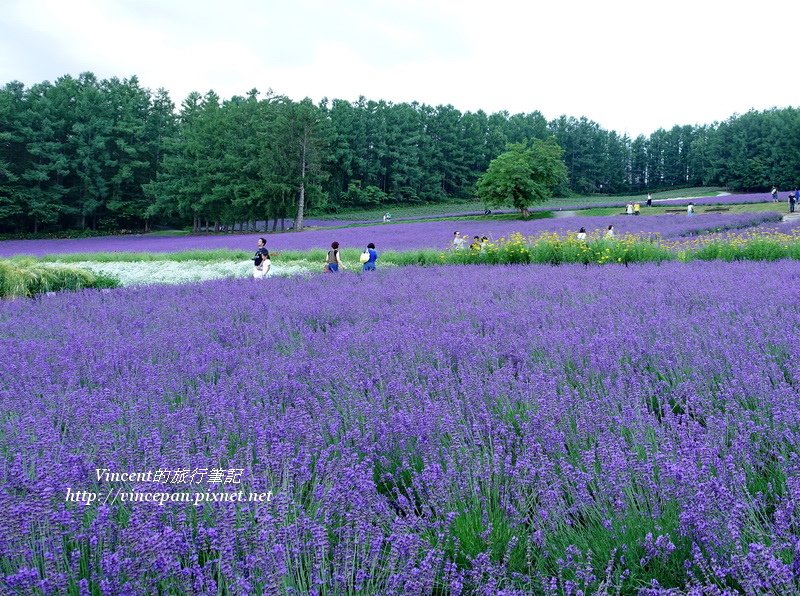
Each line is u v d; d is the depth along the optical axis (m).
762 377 4.74
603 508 3.10
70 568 2.53
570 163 138.75
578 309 8.52
